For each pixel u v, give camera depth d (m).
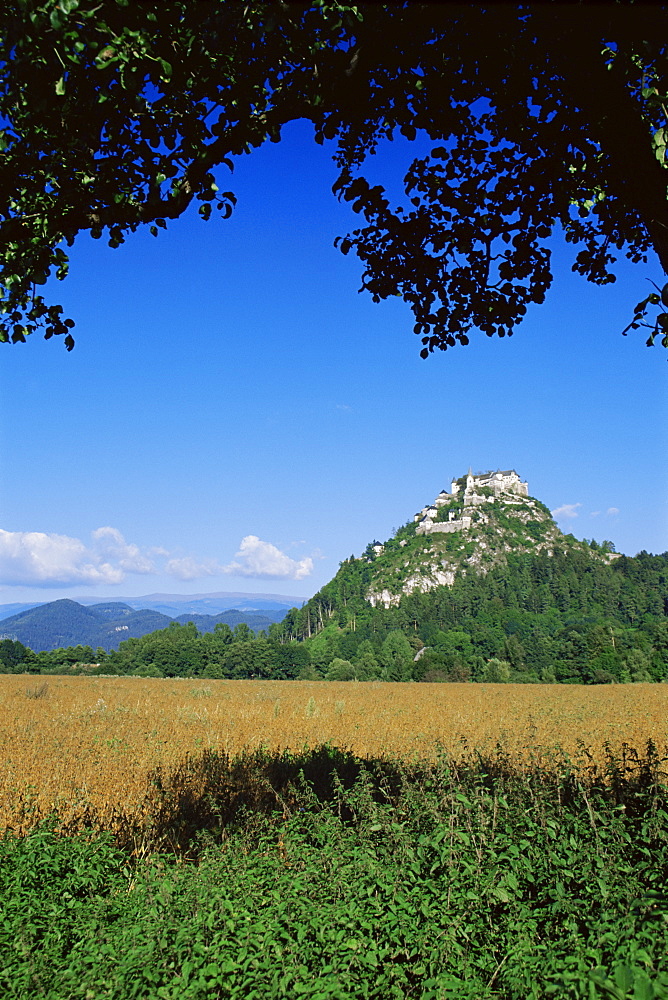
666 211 6.43
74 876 7.09
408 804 7.36
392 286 9.16
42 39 5.61
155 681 71.50
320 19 6.16
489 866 5.62
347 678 111.94
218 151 7.00
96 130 6.54
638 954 4.15
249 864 6.38
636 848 5.63
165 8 5.95
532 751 11.89
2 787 11.37
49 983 5.07
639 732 18.36
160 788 10.88
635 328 8.02
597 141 7.00
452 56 7.16
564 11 6.23
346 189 8.65
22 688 43.75
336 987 4.40
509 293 9.02
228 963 4.73
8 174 6.89
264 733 18.48
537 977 4.27
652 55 6.21
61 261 7.69
